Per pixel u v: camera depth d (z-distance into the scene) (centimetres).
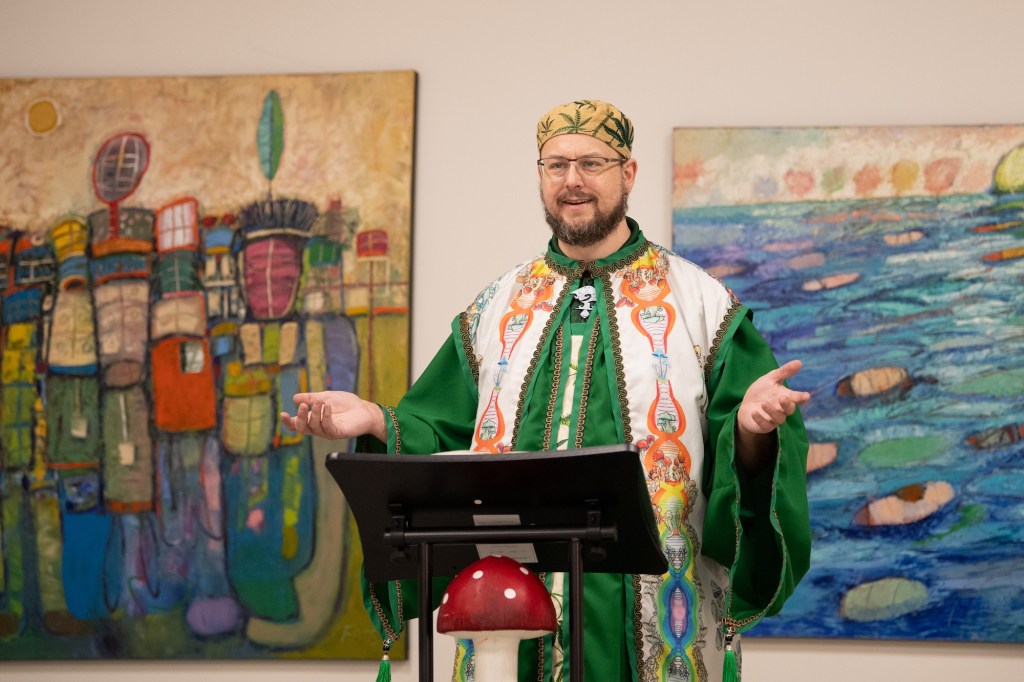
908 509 500
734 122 535
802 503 309
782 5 542
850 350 510
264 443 526
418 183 543
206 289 536
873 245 514
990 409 504
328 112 542
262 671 519
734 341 351
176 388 531
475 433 353
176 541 524
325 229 534
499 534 245
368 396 523
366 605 316
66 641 521
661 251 371
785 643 502
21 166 546
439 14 554
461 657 333
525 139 544
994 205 513
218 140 543
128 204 542
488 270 536
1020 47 531
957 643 498
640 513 237
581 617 238
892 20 537
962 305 509
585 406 340
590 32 548
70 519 527
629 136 369
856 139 521
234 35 557
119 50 559
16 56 559
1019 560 496
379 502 247
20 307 539
